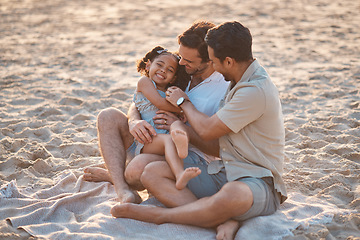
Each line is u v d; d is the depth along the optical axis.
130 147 4.87
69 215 4.32
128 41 13.41
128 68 10.51
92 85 9.11
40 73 9.89
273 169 4.11
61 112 7.39
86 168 4.98
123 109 7.57
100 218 4.12
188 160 4.42
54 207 4.35
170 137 4.37
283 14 17.45
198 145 4.43
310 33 14.21
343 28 14.84
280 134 4.19
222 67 4.16
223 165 4.25
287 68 10.34
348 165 5.34
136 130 4.46
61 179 5.00
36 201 4.50
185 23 16.00
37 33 14.43
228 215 3.86
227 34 4.03
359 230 4.04
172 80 4.94
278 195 4.24
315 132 6.48
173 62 4.86
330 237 3.88
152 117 4.80
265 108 4.03
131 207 4.07
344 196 4.70
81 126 6.86
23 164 5.45
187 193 4.11
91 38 13.82
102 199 4.62
